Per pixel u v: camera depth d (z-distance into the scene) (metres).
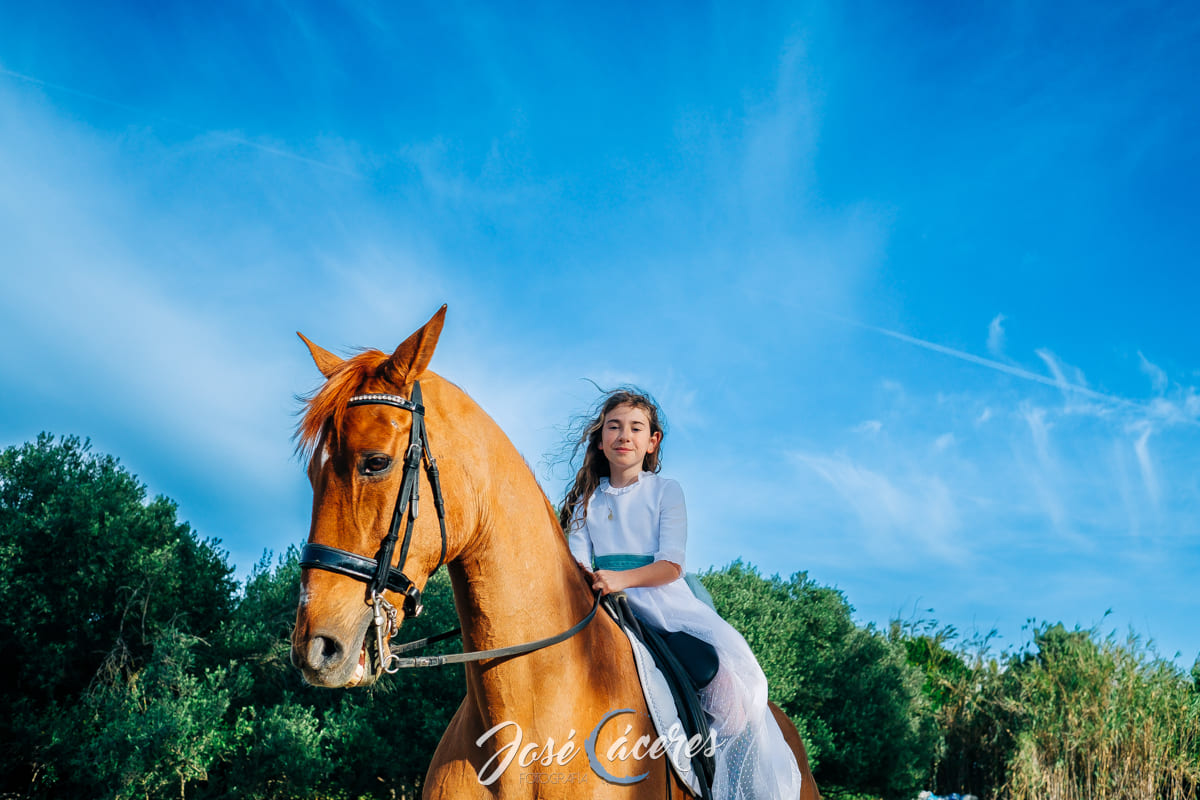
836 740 11.40
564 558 2.41
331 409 1.94
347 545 1.86
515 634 2.11
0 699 9.32
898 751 11.39
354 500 1.88
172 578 10.23
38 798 8.88
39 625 9.67
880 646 12.53
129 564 10.02
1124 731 10.37
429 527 1.95
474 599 2.11
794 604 12.38
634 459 2.93
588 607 2.42
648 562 2.79
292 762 9.09
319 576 1.82
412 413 1.97
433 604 10.23
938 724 12.99
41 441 10.85
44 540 9.90
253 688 10.45
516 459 2.27
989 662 13.45
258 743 9.39
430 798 2.19
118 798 8.40
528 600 2.15
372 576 1.84
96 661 10.01
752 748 2.59
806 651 11.73
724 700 2.55
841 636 12.56
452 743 2.25
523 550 2.17
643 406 2.99
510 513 2.16
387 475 1.90
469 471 2.07
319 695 10.39
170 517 11.00
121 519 10.16
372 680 1.86
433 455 1.99
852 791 11.63
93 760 8.58
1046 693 11.46
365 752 9.67
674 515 2.79
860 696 11.66
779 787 2.68
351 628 1.79
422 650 10.07
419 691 10.02
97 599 9.92
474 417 2.17
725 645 2.69
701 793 2.42
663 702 2.36
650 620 2.78
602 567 2.85
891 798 11.47
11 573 9.49
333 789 10.04
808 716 11.30
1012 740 11.70
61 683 9.85
